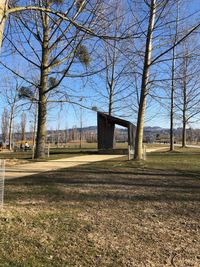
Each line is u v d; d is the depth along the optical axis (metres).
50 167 16.11
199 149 42.12
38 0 9.26
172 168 16.28
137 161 19.52
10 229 5.76
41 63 20.56
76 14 8.88
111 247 5.34
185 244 5.55
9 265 4.53
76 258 4.89
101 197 8.73
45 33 20.06
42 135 21.83
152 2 14.73
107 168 15.78
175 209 7.69
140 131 20.36
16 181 11.05
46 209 7.25
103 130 32.88
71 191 9.42
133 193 9.41
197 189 10.27
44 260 4.76
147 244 5.52
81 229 6.07
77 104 22.70
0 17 5.02
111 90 36.19
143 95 19.84
